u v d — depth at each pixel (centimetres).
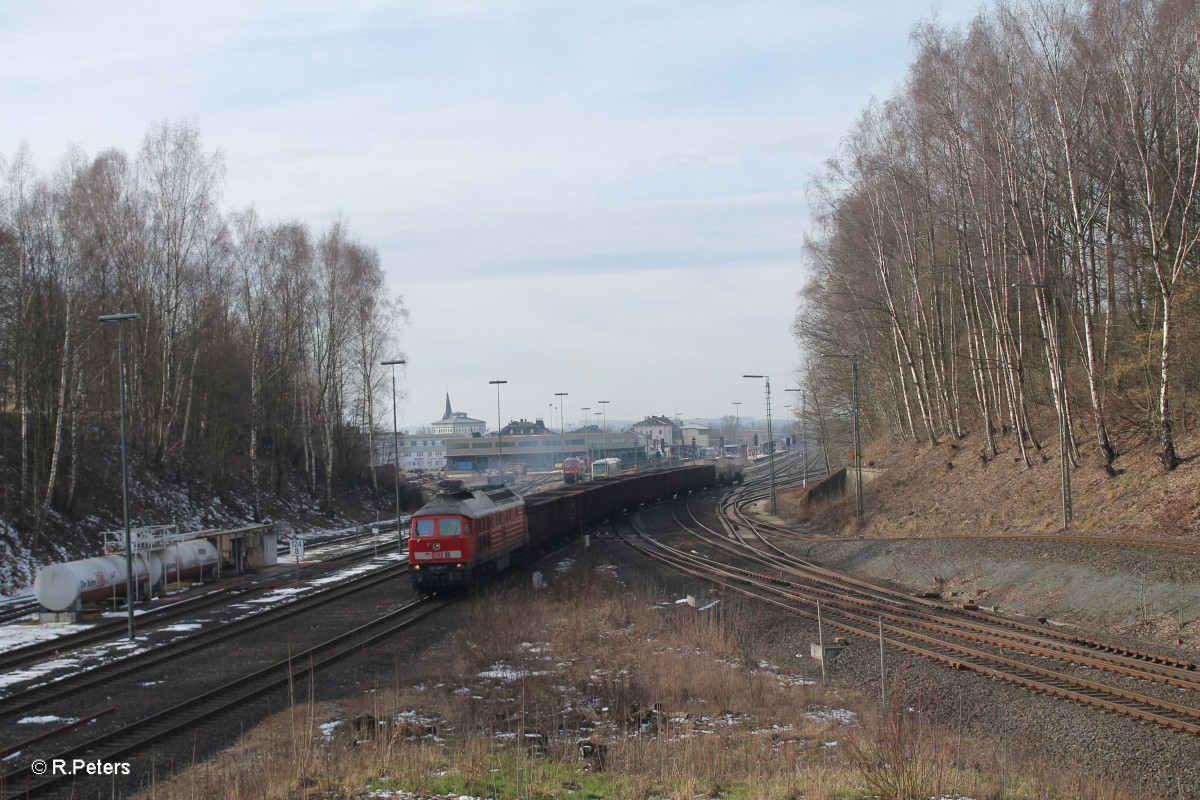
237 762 1256
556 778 1151
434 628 2419
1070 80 3119
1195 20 2633
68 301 3728
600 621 2388
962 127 3544
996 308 3809
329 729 1441
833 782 1085
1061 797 1068
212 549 3472
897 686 1598
